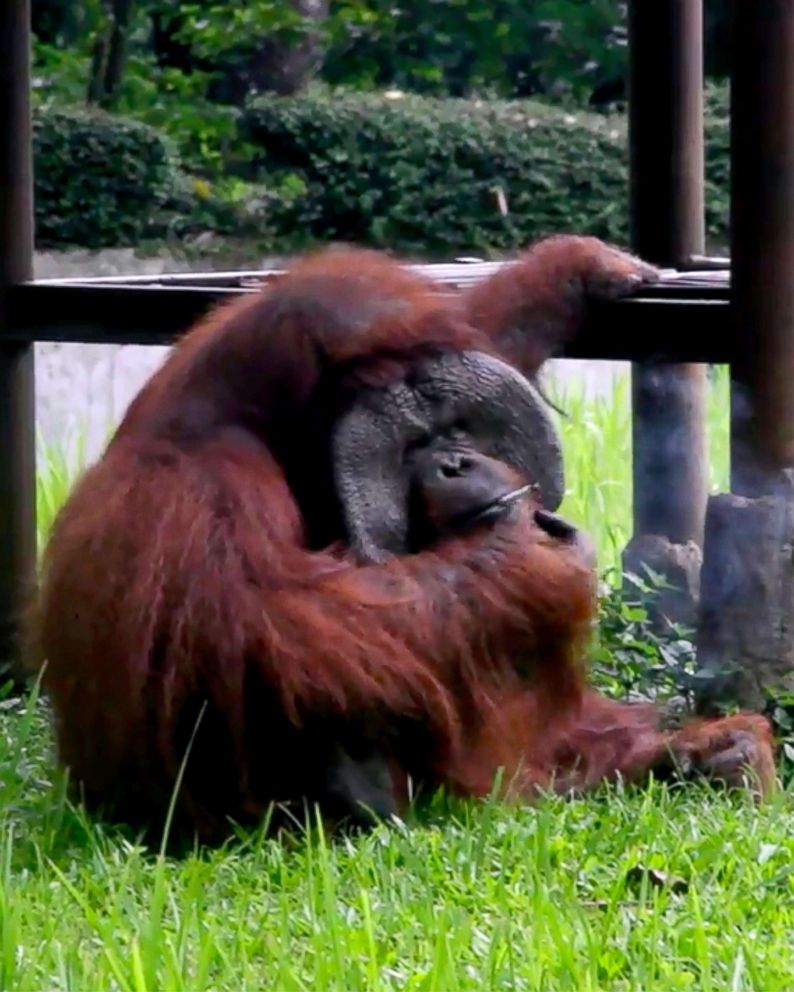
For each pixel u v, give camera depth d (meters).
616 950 6.13
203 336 8.57
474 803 8.10
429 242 29.86
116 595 7.74
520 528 7.97
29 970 6.02
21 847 7.65
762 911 6.59
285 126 30.42
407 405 8.07
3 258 11.13
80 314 10.82
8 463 11.41
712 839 7.35
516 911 6.62
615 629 10.26
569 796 8.53
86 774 8.14
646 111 12.05
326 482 8.18
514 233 29.89
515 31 34.12
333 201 29.69
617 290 9.41
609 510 15.57
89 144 28.19
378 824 7.73
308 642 7.55
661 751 8.68
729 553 9.02
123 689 7.71
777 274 8.85
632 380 11.85
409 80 35.44
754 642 9.02
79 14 33.66
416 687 7.64
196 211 29.25
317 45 34.56
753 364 8.92
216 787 7.93
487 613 7.80
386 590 7.73
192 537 7.68
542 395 9.39
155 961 5.97
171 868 7.45
